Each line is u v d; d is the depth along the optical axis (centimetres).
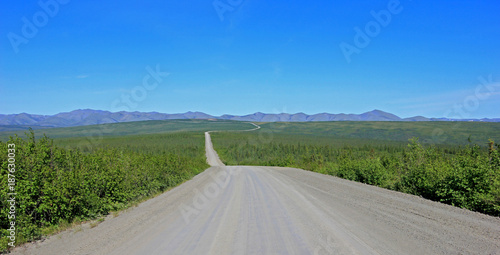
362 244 545
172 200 1149
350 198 1079
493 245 527
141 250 540
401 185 1339
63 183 782
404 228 646
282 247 543
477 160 1032
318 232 636
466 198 930
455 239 562
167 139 9981
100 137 9406
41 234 673
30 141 800
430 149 1605
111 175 1056
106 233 674
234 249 537
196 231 670
